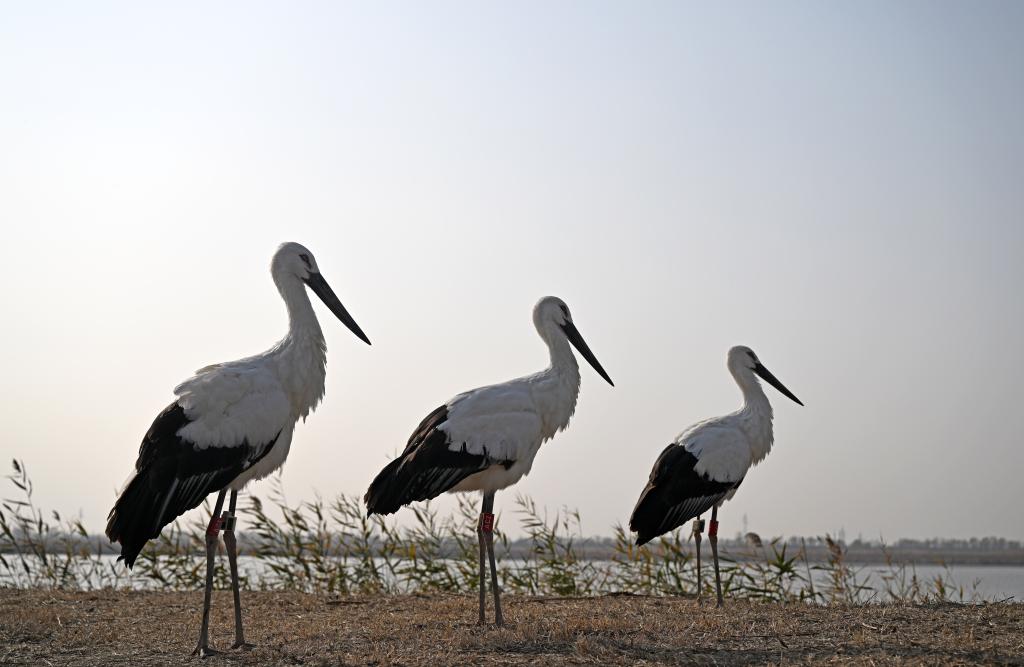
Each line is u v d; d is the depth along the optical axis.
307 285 9.66
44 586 12.82
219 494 8.41
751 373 12.78
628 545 13.36
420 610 10.32
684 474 11.62
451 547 13.46
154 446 8.21
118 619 9.74
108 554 15.62
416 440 9.89
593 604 10.73
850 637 8.20
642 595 11.98
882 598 11.73
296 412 9.21
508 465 9.89
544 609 10.23
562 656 7.62
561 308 11.10
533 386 10.38
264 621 9.59
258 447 8.58
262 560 13.59
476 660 7.50
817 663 7.25
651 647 7.90
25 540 13.40
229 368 8.70
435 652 7.82
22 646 8.41
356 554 13.51
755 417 12.48
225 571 13.43
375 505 9.66
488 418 9.83
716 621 8.94
